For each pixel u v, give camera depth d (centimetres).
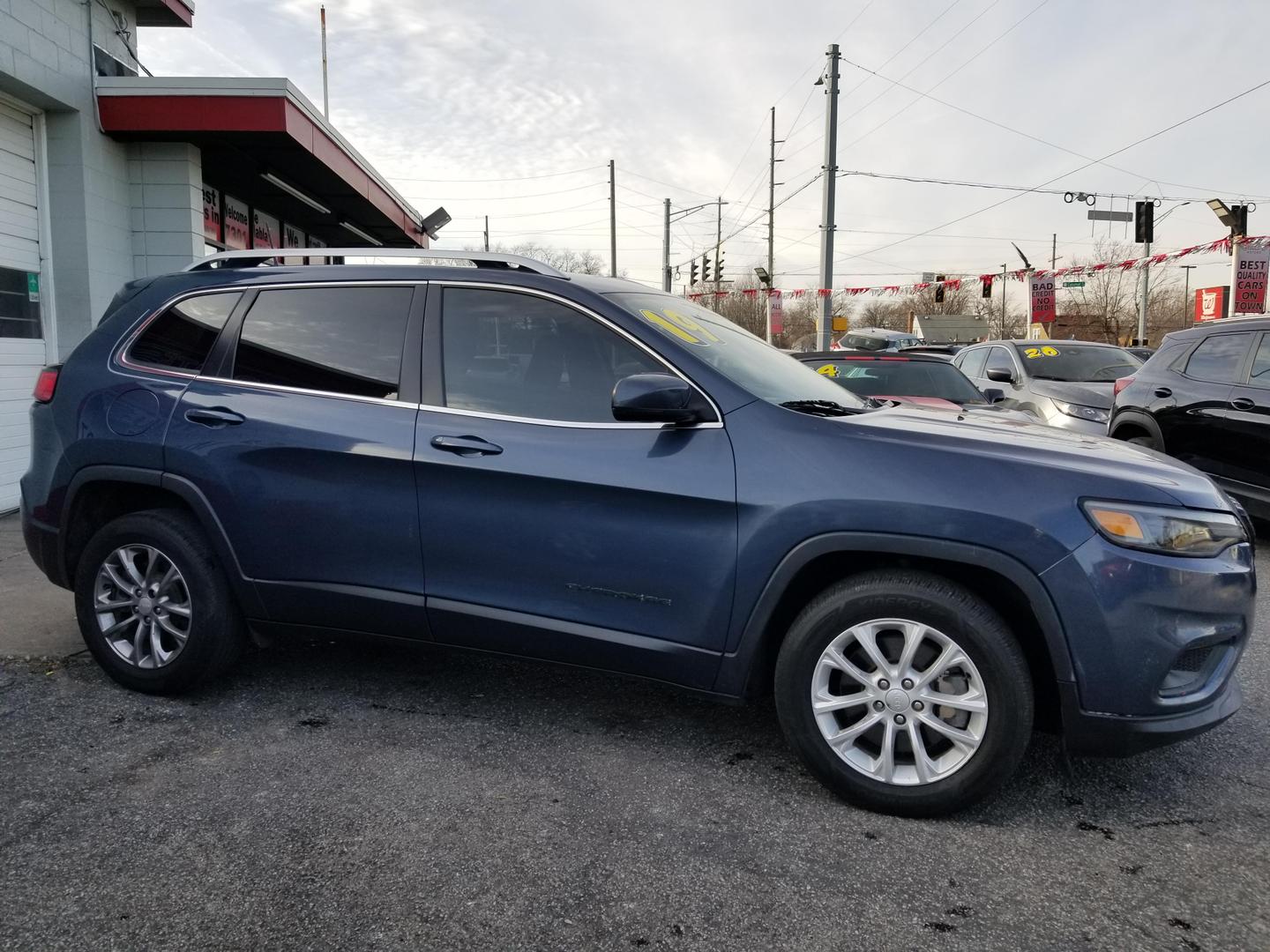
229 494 345
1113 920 231
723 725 350
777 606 288
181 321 373
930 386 779
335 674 396
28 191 794
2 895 235
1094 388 920
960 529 266
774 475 285
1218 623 267
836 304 5925
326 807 283
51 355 817
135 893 237
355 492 332
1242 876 252
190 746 325
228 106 855
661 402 284
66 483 371
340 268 356
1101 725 264
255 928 224
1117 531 261
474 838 266
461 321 336
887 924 229
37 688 376
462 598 324
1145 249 2655
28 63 741
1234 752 332
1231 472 665
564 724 349
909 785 278
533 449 310
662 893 241
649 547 298
